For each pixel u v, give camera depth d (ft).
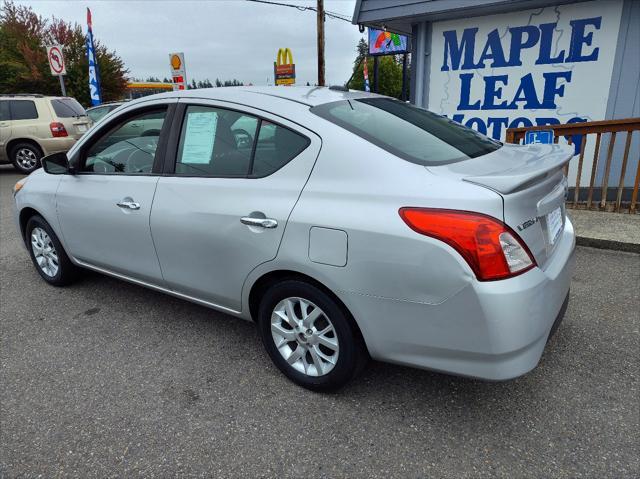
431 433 7.36
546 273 6.91
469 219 6.24
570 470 6.56
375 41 63.52
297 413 7.91
